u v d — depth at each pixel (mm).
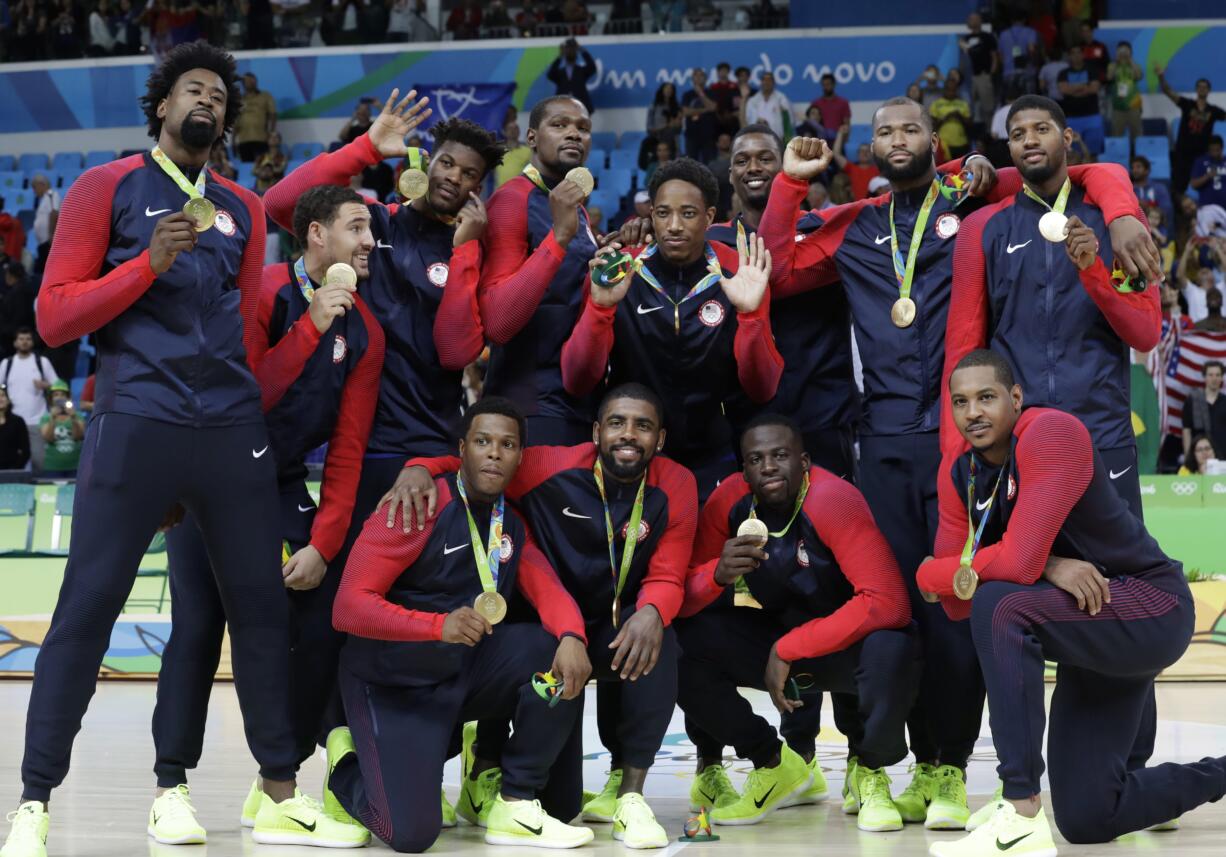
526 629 4086
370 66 18781
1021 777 3588
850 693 4484
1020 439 3768
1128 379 4234
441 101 18188
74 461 11172
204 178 3947
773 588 4449
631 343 4531
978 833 3592
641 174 16766
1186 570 8555
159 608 8828
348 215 4258
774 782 4402
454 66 18703
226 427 3822
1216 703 6938
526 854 3793
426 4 19453
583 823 4344
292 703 4328
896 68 18000
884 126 4535
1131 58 17375
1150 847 3795
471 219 4391
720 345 4508
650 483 4219
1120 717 3869
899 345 4504
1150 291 4117
